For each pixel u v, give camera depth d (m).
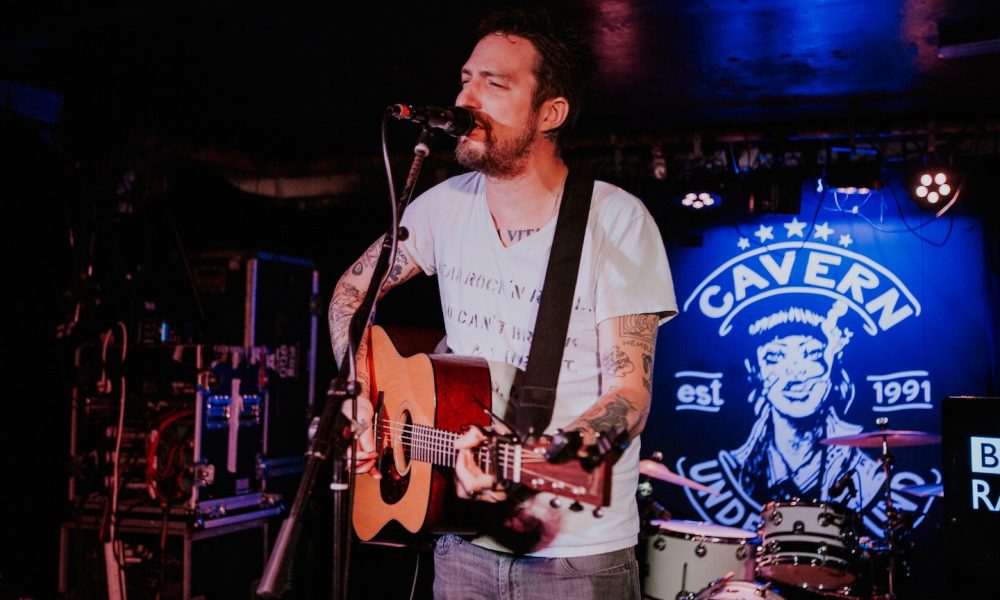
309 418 5.64
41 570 5.32
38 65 5.15
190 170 6.36
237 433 5.06
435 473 2.08
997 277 5.99
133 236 5.72
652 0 4.17
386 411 2.37
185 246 6.20
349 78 5.35
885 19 4.39
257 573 5.21
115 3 4.24
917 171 6.03
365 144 6.75
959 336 6.05
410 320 6.72
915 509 5.96
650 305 1.96
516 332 2.12
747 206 6.52
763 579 5.25
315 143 6.74
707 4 4.22
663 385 6.52
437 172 6.64
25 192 5.39
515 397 2.10
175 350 4.90
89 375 5.04
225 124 6.29
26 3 4.27
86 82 5.44
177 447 4.86
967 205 6.10
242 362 5.13
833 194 6.40
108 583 4.74
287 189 7.00
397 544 2.39
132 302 5.43
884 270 6.25
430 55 4.94
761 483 6.27
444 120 1.96
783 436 6.27
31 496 5.32
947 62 5.00
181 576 4.74
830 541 5.04
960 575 3.35
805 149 6.15
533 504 1.99
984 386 5.96
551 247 2.08
